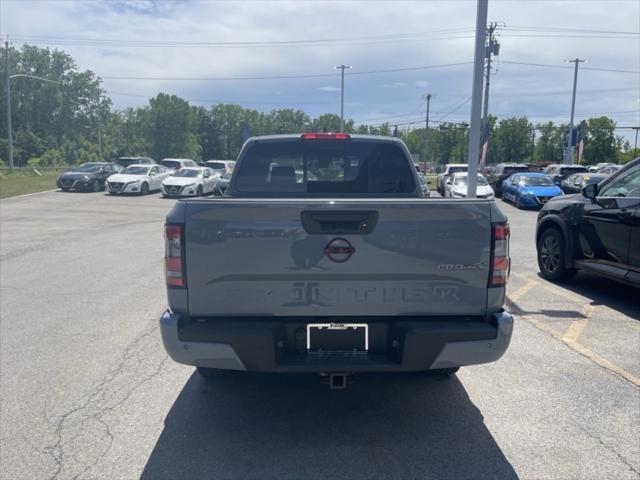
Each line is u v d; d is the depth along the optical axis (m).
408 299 3.48
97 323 6.46
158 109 122.94
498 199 29.45
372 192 5.06
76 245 12.96
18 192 28.83
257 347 3.39
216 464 3.45
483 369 4.98
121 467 3.42
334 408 4.24
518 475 3.32
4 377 4.82
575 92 47.78
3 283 8.70
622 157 86.12
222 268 3.44
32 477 3.31
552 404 4.28
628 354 5.36
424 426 3.94
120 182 29.08
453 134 89.88
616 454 3.55
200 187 29.00
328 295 3.46
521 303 7.25
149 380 4.77
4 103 108.00
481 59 10.55
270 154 5.02
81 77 115.31
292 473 3.34
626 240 6.88
